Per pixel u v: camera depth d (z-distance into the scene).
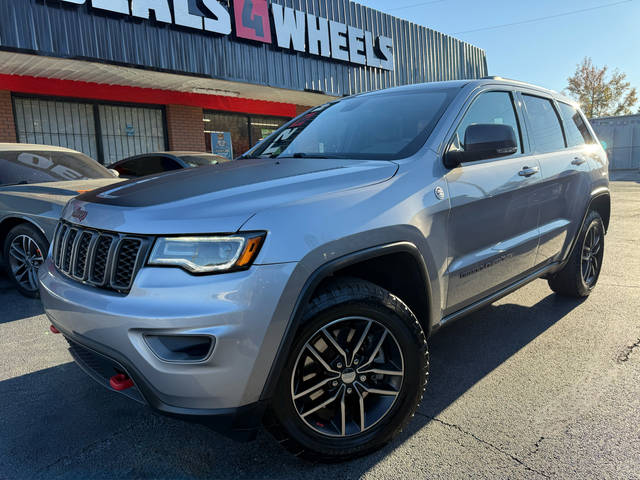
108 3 8.20
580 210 3.68
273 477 1.98
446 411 2.45
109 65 8.52
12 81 9.23
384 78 14.27
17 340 3.49
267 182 2.05
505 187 2.77
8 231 4.55
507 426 2.29
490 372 2.87
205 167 2.65
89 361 2.12
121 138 11.20
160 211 1.84
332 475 1.98
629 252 6.07
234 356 1.66
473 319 3.78
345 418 2.04
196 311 1.64
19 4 7.39
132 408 2.56
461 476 1.94
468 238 2.52
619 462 1.99
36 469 2.05
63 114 10.30
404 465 2.02
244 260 1.69
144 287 1.73
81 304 1.87
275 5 11.02
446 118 2.60
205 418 1.72
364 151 2.61
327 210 1.90
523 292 4.46
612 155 26.78
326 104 3.51
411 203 2.18
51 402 2.62
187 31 9.50
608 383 2.68
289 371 1.82
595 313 3.82
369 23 13.62
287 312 1.74
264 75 10.98
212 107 12.41
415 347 2.13
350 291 1.93
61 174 5.12
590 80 45.69
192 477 1.99
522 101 3.31
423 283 2.25
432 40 16.17
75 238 2.09
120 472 2.03
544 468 1.97
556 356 3.05
